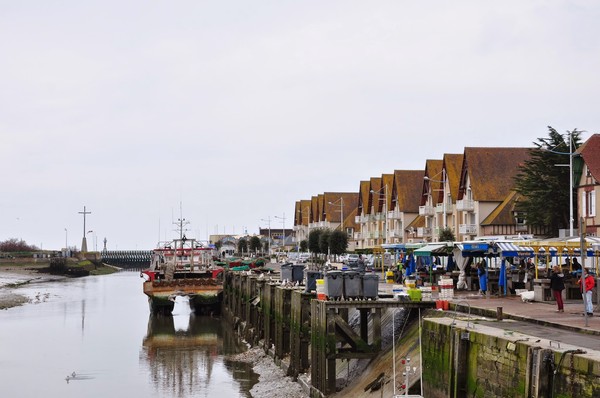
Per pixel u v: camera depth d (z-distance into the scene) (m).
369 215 125.38
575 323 26.73
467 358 23.88
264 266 102.69
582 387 17.81
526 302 35.59
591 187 66.94
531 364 19.59
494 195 87.19
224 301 77.31
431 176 102.12
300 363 40.53
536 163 75.56
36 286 132.38
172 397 39.00
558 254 41.25
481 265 44.34
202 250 91.25
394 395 26.83
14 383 42.81
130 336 61.97
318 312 34.81
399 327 34.72
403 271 59.53
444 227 93.00
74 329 66.44
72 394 40.00
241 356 51.25
